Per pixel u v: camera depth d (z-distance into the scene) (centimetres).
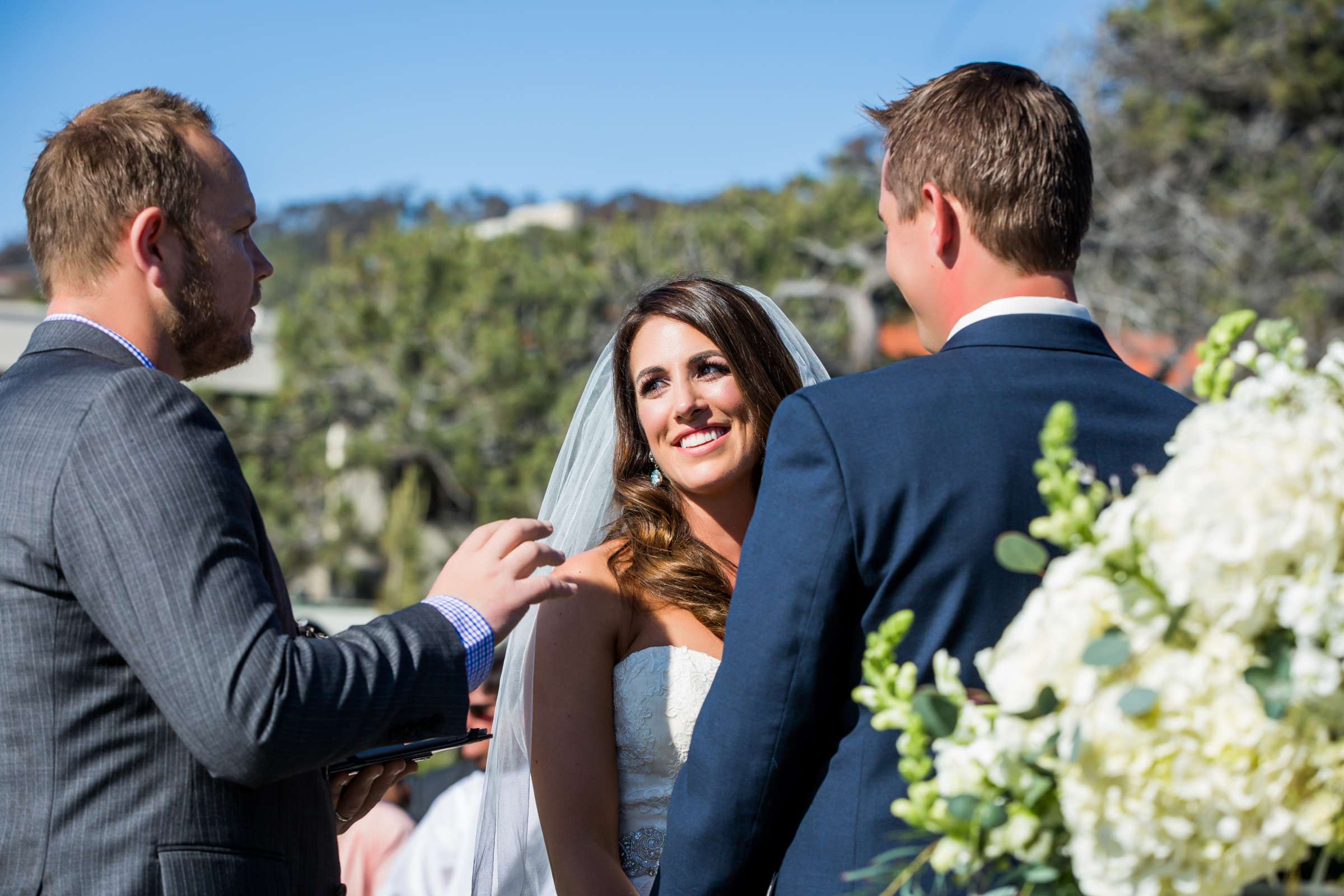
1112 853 104
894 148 169
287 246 5434
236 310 188
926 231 165
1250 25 1844
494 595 172
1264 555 101
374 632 161
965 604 146
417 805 422
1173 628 105
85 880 152
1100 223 1766
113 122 178
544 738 223
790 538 152
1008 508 146
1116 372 159
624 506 254
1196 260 1714
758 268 1900
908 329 2053
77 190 175
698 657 229
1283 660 102
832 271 1972
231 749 146
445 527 2031
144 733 157
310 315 1950
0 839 152
